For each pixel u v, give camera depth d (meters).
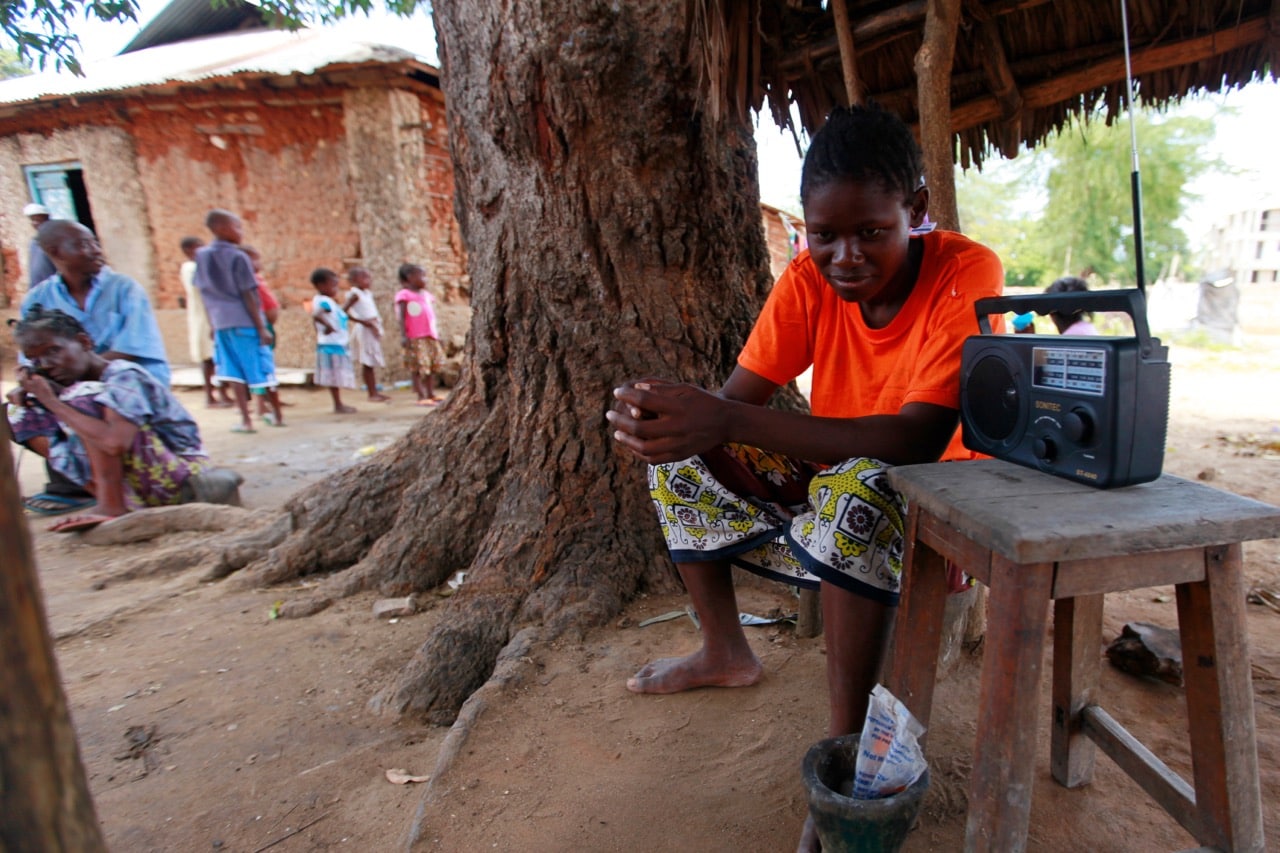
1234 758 1.11
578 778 1.63
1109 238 23.61
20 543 0.55
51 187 9.99
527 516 2.55
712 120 2.43
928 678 1.32
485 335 2.80
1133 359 1.02
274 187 8.82
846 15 2.17
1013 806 1.05
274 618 2.64
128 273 9.53
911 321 1.52
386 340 8.83
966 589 1.77
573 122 2.46
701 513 1.75
